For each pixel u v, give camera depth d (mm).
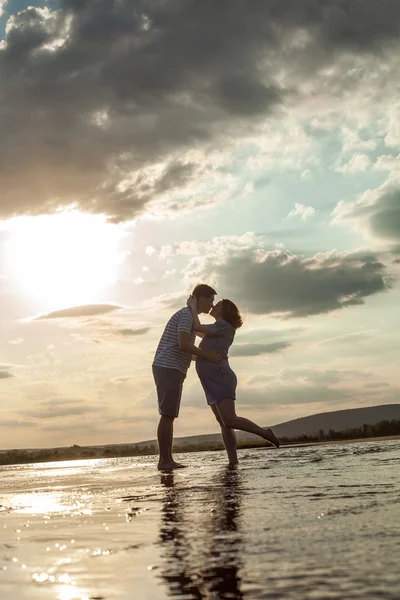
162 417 5977
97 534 1930
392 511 1997
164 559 1492
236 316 6176
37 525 2232
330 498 2432
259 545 1579
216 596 1155
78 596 1212
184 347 5895
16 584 1331
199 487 3322
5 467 11312
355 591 1121
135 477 4605
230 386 5898
